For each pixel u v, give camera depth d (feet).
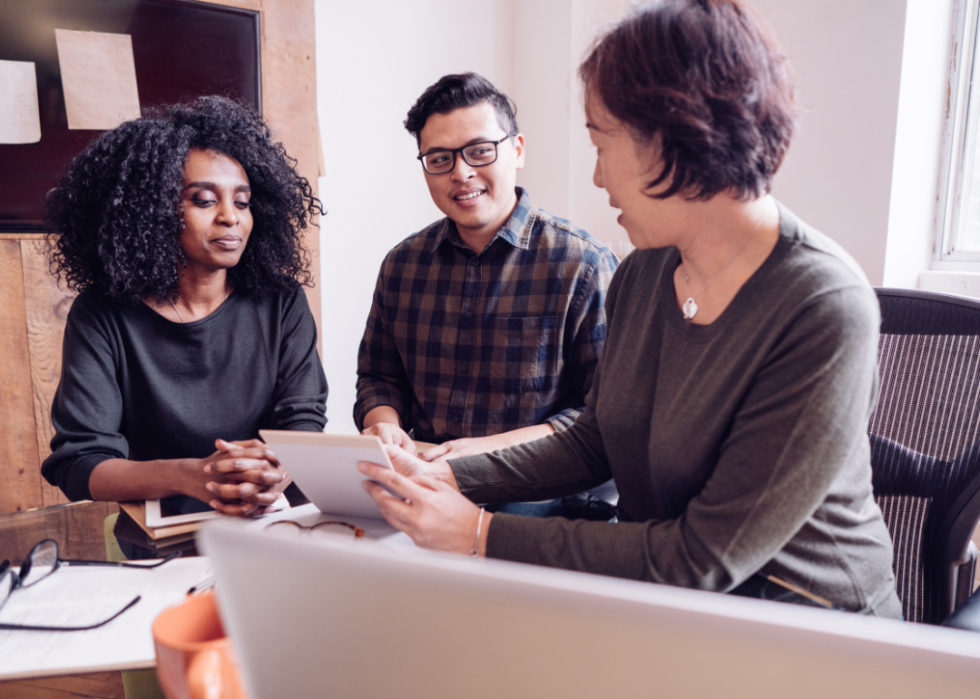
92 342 4.12
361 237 10.04
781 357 2.31
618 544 2.46
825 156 7.91
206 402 4.41
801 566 2.53
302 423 4.43
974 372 3.37
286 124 7.80
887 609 2.69
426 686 1.17
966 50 7.53
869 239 7.65
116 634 2.17
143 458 4.42
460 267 5.13
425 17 10.15
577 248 4.90
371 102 9.82
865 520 2.67
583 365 4.87
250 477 3.35
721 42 2.20
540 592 1.07
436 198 4.89
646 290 3.15
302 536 1.18
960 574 3.30
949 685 0.95
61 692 3.51
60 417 4.00
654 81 2.24
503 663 1.13
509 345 4.94
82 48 6.61
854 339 2.23
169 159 4.05
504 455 3.41
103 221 4.09
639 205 2.50
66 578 2.57
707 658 1.04
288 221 4.81
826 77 7.80
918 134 7.53
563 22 10.25
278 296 4.82
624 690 1.08
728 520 2.29
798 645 1.00
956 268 7.81
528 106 11.03
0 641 2.13
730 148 2.25
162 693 3.11
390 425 4.43
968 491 3.17
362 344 5.71
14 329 6.59
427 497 2.64
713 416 2.51
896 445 3.46
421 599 1.13
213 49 7.23
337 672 1.23
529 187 11.16
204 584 2.52
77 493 3.71
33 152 6.53
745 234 2.49
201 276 4.38
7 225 6.47
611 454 3.15
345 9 9.37
